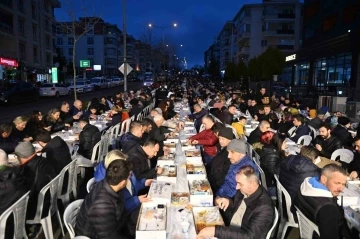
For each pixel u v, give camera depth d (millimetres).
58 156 5590
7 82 31969
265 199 3260
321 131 7277
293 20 55844
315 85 34562
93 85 47375
